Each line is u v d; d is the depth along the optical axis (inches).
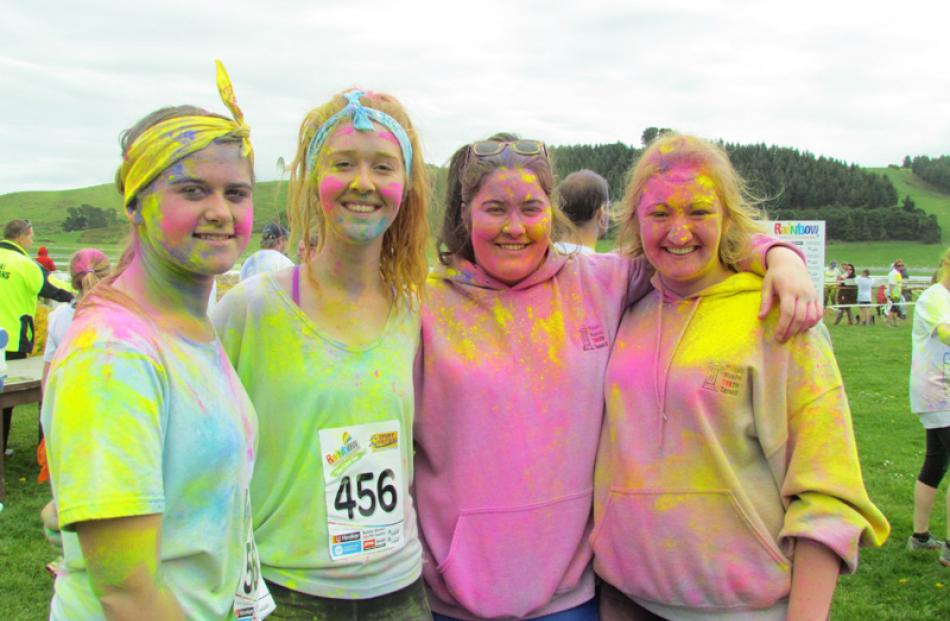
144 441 52.3
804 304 80.0
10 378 257.4
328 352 79.4
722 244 88.7
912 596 183.9
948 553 197.8
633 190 94.3
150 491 51.8
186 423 57.6
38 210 4532.5
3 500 248.2
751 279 87.3
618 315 96.9
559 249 104.3
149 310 60.1
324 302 82.3
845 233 3607.3
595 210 159.2
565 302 97.0
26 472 280.2
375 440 79.5
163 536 56.7
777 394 82.7
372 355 81.4
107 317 55.1
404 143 82.2
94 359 52.7
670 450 85.4
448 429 91.0
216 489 59.7
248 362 79.8
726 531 83.3
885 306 914.7
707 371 83.7
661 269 87.4
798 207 3816.4
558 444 91.2
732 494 83.0
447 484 91.4
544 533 90.3
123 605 51.5
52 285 315.6
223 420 60.6
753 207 93.5
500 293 95.5
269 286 82.4
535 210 92.8
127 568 51.1
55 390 52.8
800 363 82.7
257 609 66.8
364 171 79.0
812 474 81.0
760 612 83.8
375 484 79.6
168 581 56.8
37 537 216.5
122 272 62.6
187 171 57.4
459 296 96.0
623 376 90.2
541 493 90.3
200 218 58.0
